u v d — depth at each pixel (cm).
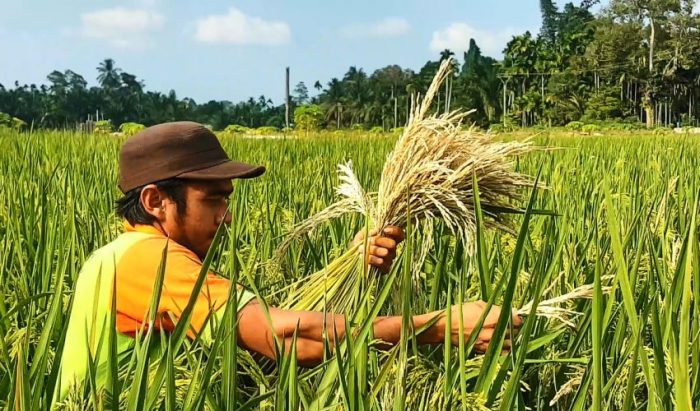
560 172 859
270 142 1670
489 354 224
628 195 631
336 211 315
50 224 439
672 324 223
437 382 233
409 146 282
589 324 304
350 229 447
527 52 10400
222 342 243
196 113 14300
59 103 13188
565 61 10344
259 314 254
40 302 357
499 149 276
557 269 346
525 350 220
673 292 230
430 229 286
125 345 265
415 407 230
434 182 280
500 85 10069
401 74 11638
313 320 253
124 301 262
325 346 241
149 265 261
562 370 288
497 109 9875
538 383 297
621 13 9338
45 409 230
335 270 287
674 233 414
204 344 249
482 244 251
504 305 222
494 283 349
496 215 290
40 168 795
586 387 242
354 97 11619
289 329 253
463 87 9719
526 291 257
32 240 436
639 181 714
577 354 299
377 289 290
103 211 558
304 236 350
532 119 9931
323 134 2020
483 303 255
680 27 9125
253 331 254
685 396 182
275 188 687
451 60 282
